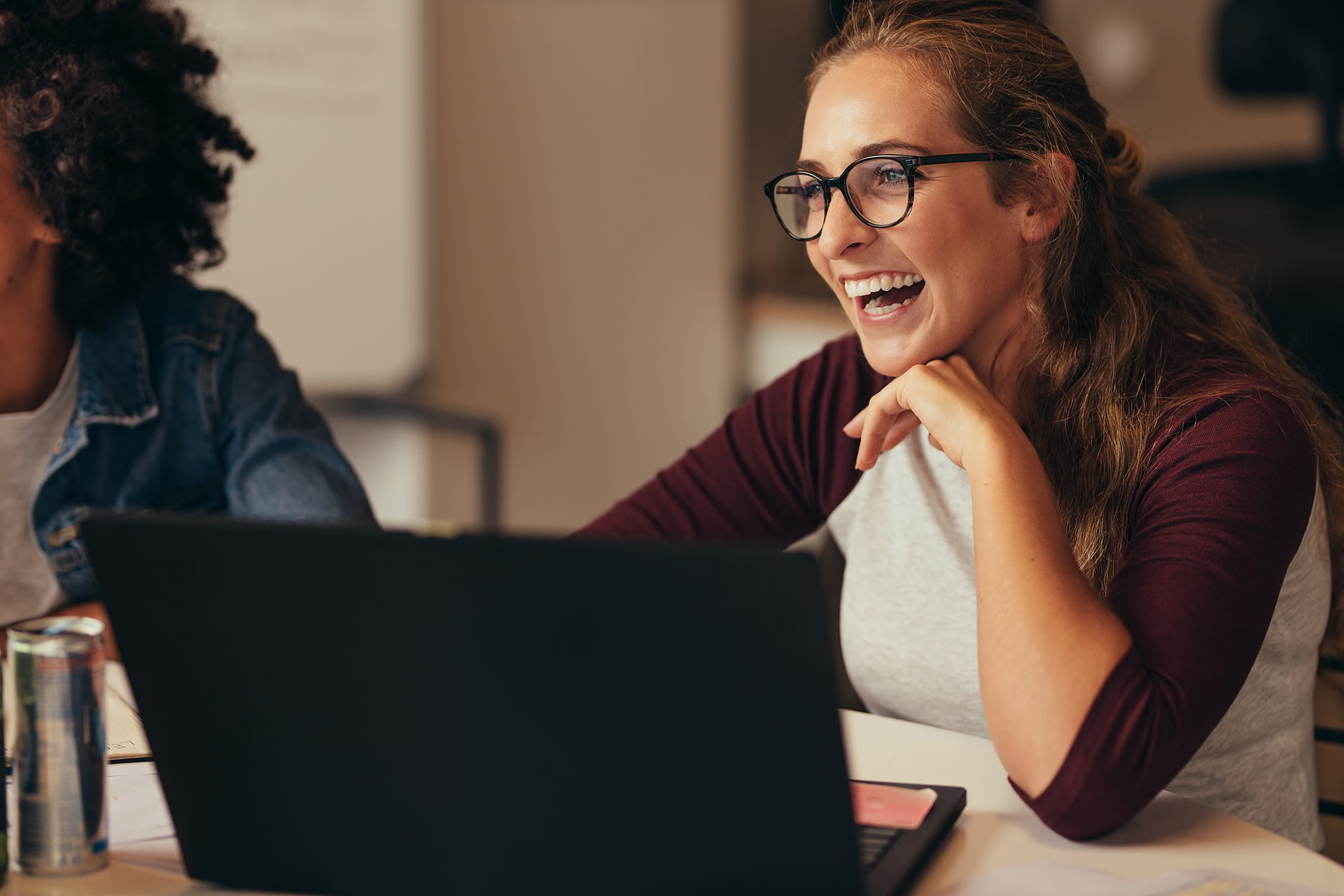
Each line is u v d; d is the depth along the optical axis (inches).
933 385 42.6
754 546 26.8
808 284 133.3
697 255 126.9
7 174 51.1
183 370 58.8
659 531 55.0
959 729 47.9
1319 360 104.0
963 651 47.4
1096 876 32.0
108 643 51.4
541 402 120.1
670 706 27.9
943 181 43.6
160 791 37.0
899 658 48.6
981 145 43.8
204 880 31.9
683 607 27.2
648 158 122.3
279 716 30.1
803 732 27.5
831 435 53.8
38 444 56.5
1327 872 32.4
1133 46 145.4
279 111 101.9
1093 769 33.7
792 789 27.9
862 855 31.6
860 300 46.6
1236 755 44.3
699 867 28.9
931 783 38.1
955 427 41.3
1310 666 45.7
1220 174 126.3
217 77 60.1
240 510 58.6
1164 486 40.8
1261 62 123.5
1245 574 37.7
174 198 56.9
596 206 120.1
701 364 128.6
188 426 59.1
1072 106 45.6
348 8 102.9
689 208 125.6
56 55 50.9
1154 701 34.2
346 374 107.2
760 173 137.9
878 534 50.8
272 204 102.8
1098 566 43.4
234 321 60.4
